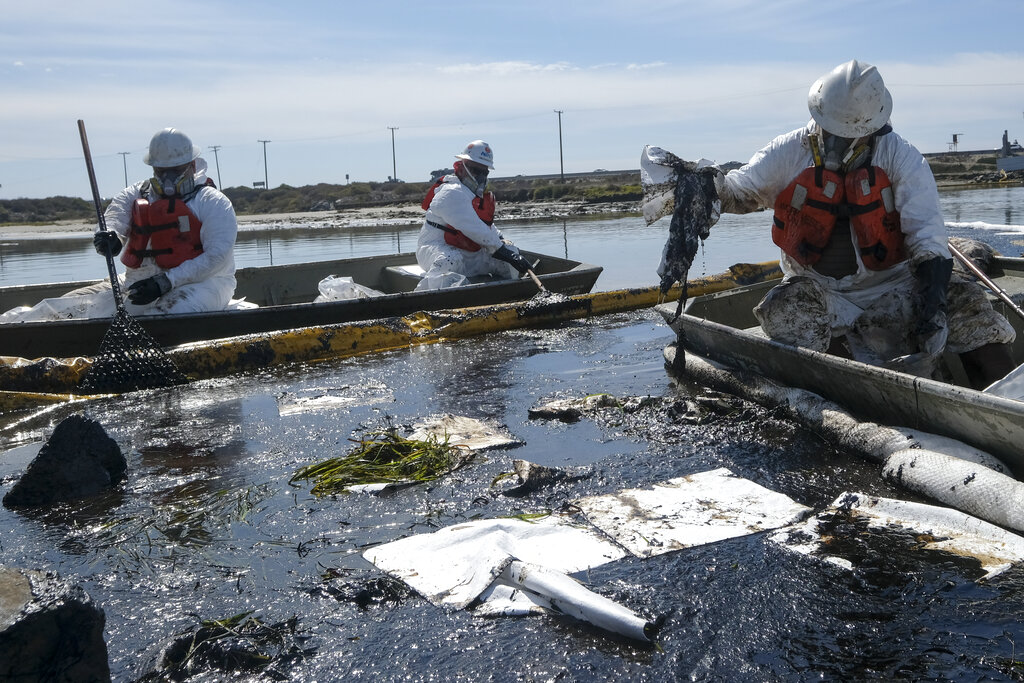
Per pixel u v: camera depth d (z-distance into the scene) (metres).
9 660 2.21
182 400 6.07
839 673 2.54
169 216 7.35
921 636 2.71
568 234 20.06
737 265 9.67
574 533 3.52
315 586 3.19
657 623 2.84
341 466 4.42
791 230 5.30
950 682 2.47
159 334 7.11
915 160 4.95
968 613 2.81
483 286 8.64
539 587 3.00
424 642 2.79
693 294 9.30
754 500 3.79
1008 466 3.87
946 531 3.36
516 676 2.60
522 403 5.64
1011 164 43.19
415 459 4.46
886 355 5.22
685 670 2.59
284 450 4.83
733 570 3.17
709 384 5.82
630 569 3.21
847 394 4.74
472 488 4.11
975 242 7.15
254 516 3.88
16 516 4.04
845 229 5.27
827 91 4.91
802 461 4.33
